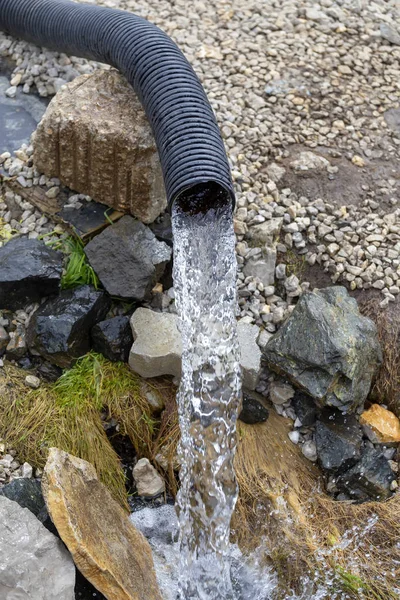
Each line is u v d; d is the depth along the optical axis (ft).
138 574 4.48
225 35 7.04
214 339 5.00
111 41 5.69
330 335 5.15
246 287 5.60
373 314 5.54
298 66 6.83
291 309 5.55
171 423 5.14
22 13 6.36
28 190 5.78
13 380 5.17
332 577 4.62
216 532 4.82
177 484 5.05
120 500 4.94
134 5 7.23
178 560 4.81
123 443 5.21
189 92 5.28
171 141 5.09
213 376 4.95
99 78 5.75
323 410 5.27
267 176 5.98
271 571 4.73
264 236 5.67
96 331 5.26
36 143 5.64
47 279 5.28
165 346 5.17
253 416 5.22
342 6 7.55
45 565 4.18
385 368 5.42
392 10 7.75
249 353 5.28
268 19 7.25
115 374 5.24
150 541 4.89
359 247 5.73
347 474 5.09
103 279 5.35
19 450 4.94
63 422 5.02
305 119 6.44
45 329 5.17
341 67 6.91
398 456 5.23
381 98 6.75
